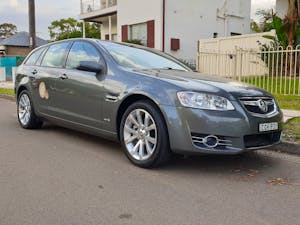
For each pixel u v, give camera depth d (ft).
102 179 14.30
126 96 16.07
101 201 12.20
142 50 19.95
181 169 15.65
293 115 26.96
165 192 13.07
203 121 14.17
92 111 17.87
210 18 74.02
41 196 12.55
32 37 56.59
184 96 14.49
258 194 13.04
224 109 14.39
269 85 39.58
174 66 19.52
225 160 17.13
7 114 30.53
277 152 18.89
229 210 11.64
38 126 23.65
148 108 15.26
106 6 80.53
